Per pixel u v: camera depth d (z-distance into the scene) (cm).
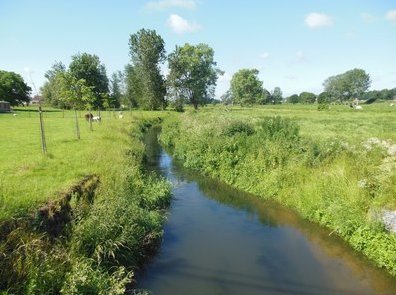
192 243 1110
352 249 1071
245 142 1975
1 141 2153
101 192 1144
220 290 848
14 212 799
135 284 866
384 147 1617
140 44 7700
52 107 9256
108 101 5478
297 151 1686
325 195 1295
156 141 3450
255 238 1155
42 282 663
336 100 16100
